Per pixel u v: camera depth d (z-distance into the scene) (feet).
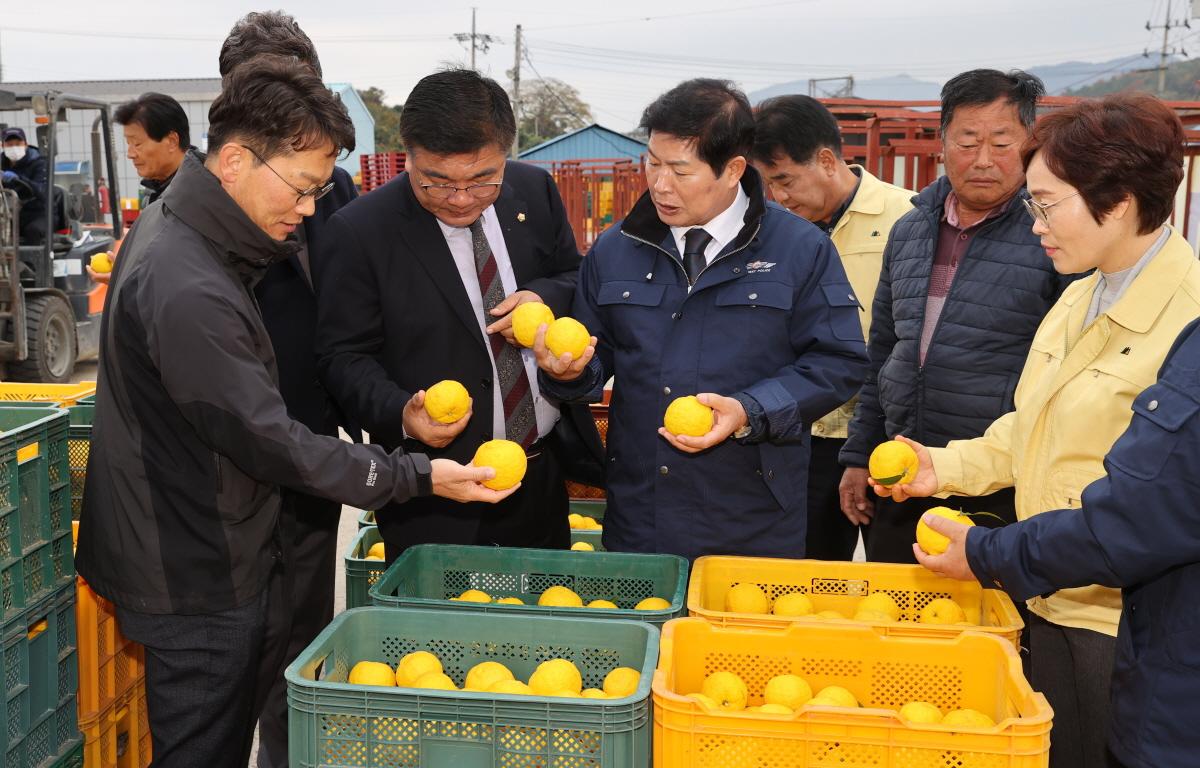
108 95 106.01
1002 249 10.46
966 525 7.27
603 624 7.75
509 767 6.47
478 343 10.14
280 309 10.73
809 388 8.96
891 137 34.12
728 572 9.18
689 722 6.36
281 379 10.84
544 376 9.54
